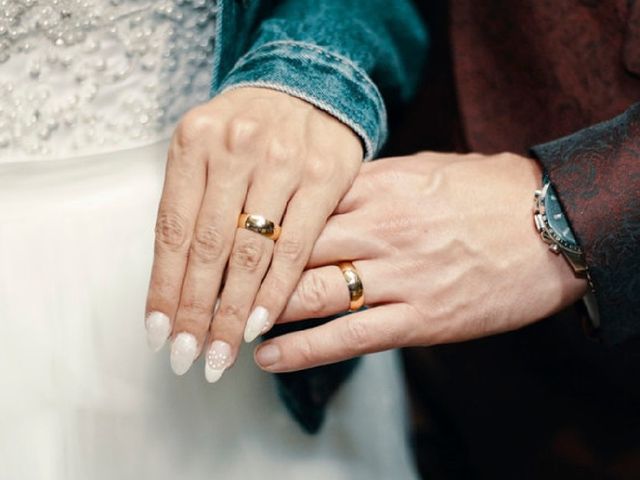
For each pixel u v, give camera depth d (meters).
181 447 0.53
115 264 0.52
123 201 0.53
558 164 0.48
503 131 0.63
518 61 0.61
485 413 0.80
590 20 0.57
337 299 0.47
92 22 0.50
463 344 0.79
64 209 0.52
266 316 0.45
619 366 0.68
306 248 0.45
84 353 0.52
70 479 0.51
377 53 0.56
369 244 0.47
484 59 0.63
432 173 0.49
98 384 0.52
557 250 0.49
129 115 0.53
